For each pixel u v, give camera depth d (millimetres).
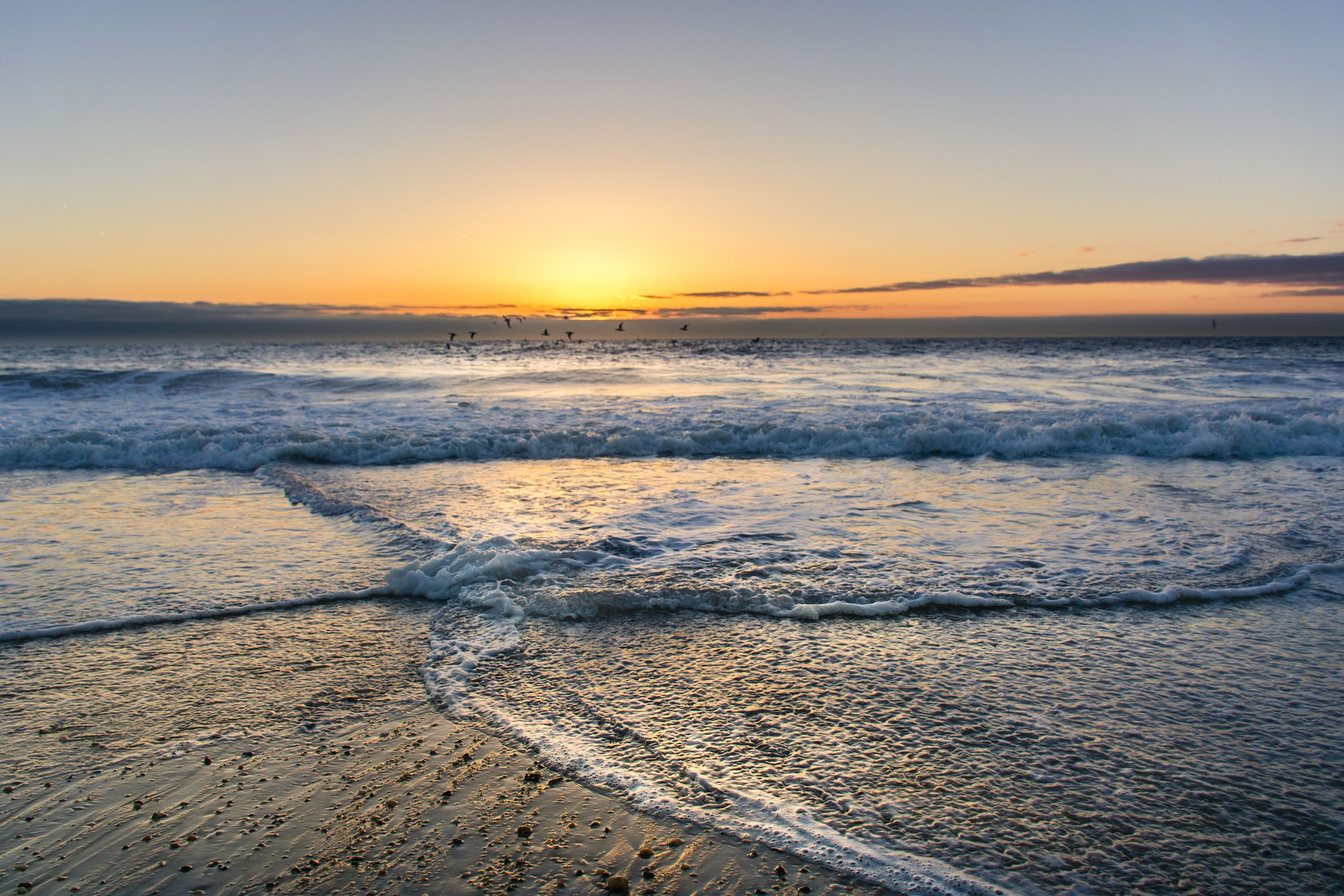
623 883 2260
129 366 33281
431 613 4555
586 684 3611
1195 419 11453
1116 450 10625
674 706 3385
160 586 4973
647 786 2764
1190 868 2324
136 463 9883
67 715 3305
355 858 2391
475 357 46312
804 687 3562
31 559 5559
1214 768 2883
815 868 2332
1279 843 2449
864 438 11133
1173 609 4578
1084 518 6805
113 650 3994
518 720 3266
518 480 8875
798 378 23266
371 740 3115
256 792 2748
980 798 2682
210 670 3768
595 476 9164
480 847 2438
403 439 10875
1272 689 3545
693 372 26062
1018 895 2205
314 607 4629
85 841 2465
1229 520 6660
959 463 9945
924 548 5797
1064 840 2459
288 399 17141
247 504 7566
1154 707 3373
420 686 3609
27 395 17125
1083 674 3699
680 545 5887
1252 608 4578
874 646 4035
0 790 2744
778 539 6090
